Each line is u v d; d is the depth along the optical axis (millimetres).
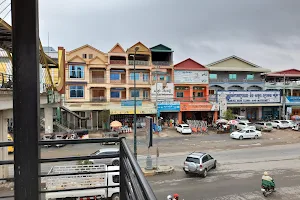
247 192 11984
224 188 12523
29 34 1851
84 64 30641
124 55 32031
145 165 16266
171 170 15141
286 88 39375
